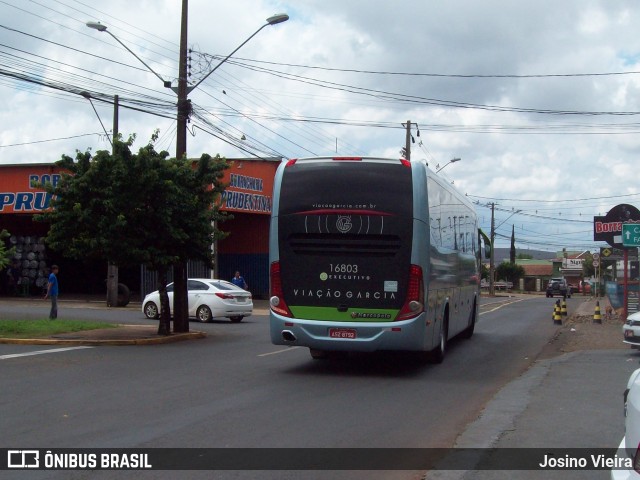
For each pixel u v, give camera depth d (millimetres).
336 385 12141
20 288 42812
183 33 21047
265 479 6789
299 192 13305
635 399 4441
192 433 8492
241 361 14961
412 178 13086
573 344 19047
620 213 25375
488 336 22078
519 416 9617
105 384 11883
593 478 6805
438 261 14359
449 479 6777
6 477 6805
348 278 13016
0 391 11180
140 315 28109
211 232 19703
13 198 37656
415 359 15734
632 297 28344
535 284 98312
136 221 18484
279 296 13258
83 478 6789
